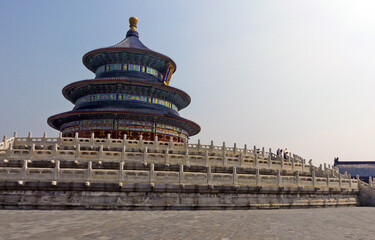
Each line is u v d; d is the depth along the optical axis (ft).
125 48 239.91
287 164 157.89
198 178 108.06
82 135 214.07
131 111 208.74
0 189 95.96
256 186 115.24
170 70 258.57
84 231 59.00
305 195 130.21
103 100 224.33
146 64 251.39
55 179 98.12
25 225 64.64
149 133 216.33
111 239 52.19
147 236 55.26
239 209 111.34
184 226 67.36
